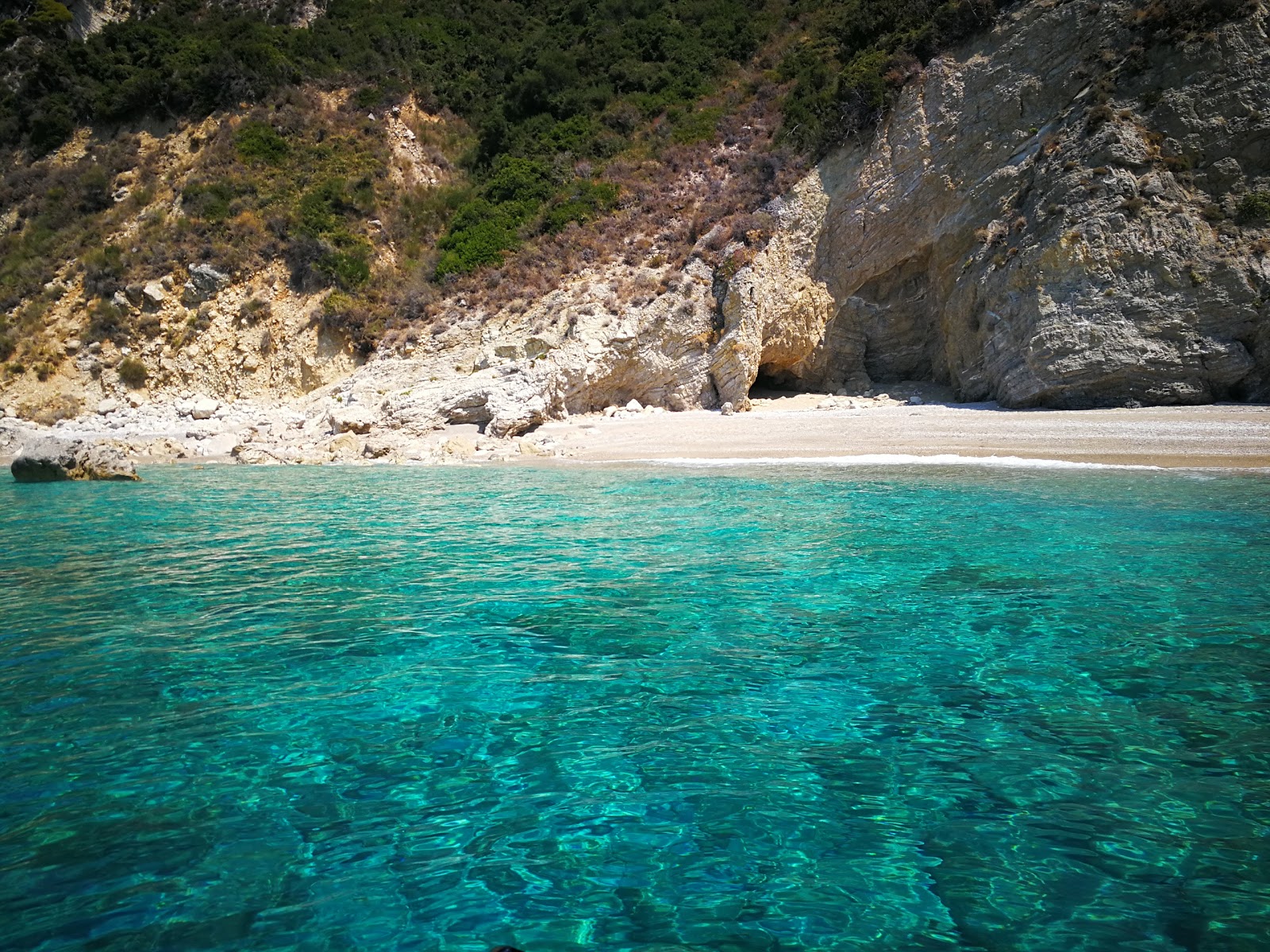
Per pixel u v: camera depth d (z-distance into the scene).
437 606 7.17
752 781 4.08
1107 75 21.38
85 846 3.54
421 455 19.92
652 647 6.04
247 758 4.36
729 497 12.66
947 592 7.27
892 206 24.73
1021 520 10.16
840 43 29.23
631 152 31.55
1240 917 2.99
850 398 24.72
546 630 6.47
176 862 3.45
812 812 3.79
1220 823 3.61
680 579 7.95
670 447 19.23
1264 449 14.46
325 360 28.72
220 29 40.72
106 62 39.44
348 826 3.72
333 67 37.91
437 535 10.38
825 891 3.21
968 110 23.91
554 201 30.47
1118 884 3.21
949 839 3.55
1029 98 23.05
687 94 33.34
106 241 33.09
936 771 4.14
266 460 20.67
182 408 27.70
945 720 4.74
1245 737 4.42
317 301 29.81
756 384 27.09
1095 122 20.92
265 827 3.71
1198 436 15.71
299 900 3.19
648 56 35.81
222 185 32.91
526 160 32.69
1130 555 8.34
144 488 15.74
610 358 24.59
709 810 3.83
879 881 3.27
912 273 25.25
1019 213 21.98
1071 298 19.91
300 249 30.53
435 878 3.34
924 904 3.12
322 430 24.00
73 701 5.12
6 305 32.03
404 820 3.77
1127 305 19.23
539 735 4.64
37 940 2.92
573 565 8.62
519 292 27.45
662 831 3.66
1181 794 3.86
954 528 9.88
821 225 25.69
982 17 24.38
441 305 28.72
